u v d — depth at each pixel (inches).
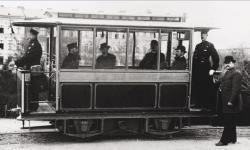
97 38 422.3
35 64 435.8
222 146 419.2
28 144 414.9
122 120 441.4
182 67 444.5
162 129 446.9
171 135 454.0
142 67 434.9
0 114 877.8
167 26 434.6
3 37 2362.2
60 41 414.9
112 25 422.3
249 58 818.8
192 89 461.4
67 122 426.9
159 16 444.1
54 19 417.4
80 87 421.4
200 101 463.2
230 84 420.5
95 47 422.6
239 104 422.0
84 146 406.0
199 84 458.0
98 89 424.8
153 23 434.0
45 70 462.9
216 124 462.0
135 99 434.0
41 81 433.4
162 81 439.5
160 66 438.6
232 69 422.6
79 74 419.8
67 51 418.0
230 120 422.0
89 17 428.8
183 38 443.2
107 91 427.2
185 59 445.1
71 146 405.4
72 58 418.6
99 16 429.7
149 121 449.7
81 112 422.3
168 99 442.6
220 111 455.5
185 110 448.1
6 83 1131.9
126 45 428.8
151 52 435.5
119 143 423.8
